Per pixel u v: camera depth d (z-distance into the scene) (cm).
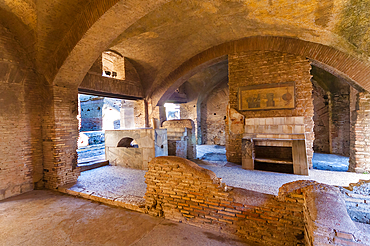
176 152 745
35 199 432
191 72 781
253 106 625
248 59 634
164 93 842
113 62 796
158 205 348
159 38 626
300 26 474
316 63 567
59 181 488
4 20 438
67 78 491
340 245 172
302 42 548
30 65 487
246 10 465
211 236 285
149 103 875
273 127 598
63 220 339
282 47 577
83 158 790
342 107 842
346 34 437
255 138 607
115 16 367
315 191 242
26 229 312
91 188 469
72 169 521
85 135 1036
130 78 800
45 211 374
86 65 488
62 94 499
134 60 780
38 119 502
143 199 400
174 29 584
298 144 550
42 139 507
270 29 539
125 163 688
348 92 824
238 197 293
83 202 414
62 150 498
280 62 590
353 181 470
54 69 468
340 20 411
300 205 252
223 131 1262
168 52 713
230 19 522
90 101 1547
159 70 796
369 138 534
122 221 332
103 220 337
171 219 334
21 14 416
